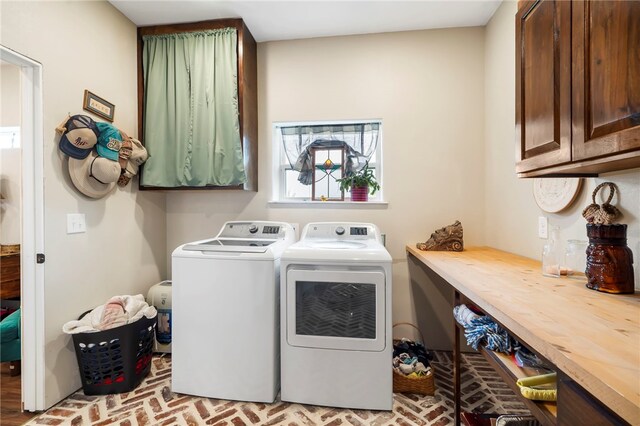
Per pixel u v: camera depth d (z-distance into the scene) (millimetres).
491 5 2125
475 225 2389
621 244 1054
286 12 2197
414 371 1863
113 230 2121
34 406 1640
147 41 2354
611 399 506
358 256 1657
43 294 1634
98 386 1781
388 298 1643
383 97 2477
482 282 1211
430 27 2396
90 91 1928
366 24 2350
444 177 2422
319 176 2699
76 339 1747
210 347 1764
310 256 1686
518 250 1925
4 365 2156
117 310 1851
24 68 1604
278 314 1785
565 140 998
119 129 2162
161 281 2621
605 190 1231
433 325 2445
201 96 2281
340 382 1674
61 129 1702
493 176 2242
